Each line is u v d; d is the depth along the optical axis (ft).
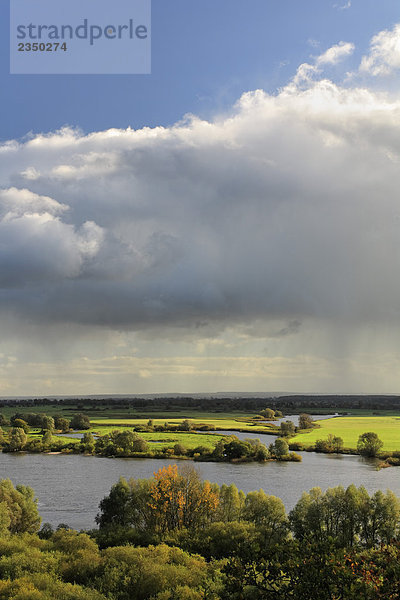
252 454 587.68
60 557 185.57
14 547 199.41
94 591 148.56
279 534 242.17
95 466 539.70
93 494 393.50
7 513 249.34
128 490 288.71
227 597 67.10
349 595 57.16
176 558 182.09
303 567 62.75
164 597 139.23
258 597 65.87
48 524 286.25
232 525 238.07
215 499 271.08
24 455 641.40
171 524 265.95
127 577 155.74
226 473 483.92
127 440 645.92
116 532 248.32
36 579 152.56
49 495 389.80
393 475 470.80
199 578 154.81
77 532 257.75
